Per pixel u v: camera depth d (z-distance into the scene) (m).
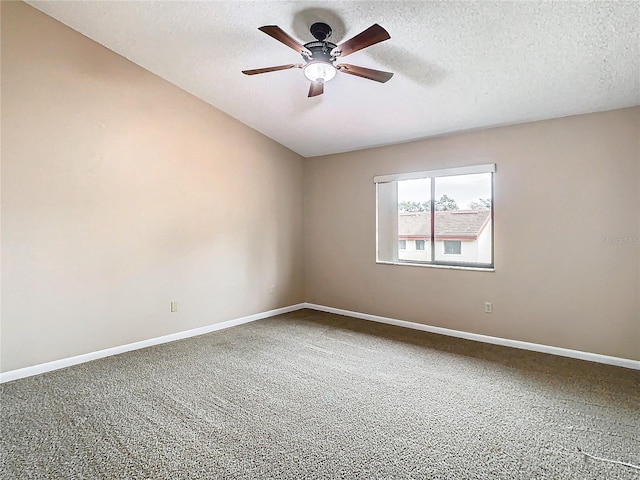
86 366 3.36
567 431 2.28
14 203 3.07
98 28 3.31
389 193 4.88
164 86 4.02
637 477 1.87
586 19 2.37
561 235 3.54
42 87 3.20
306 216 5.74
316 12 2.75
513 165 3.78
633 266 3.22
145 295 3.90
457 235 4.30
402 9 2.58
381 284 4.87
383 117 4.07
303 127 4.68
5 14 3.01
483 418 2.44
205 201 4.42
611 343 3.34
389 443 2.16
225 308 4.65
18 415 2.49
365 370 3.26
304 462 1.99
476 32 2.65
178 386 2.94
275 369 3.29
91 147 3.50
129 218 3.77
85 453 2.08
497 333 3.94
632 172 3.20
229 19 2.98
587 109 3.33
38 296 3.21
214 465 1.97
